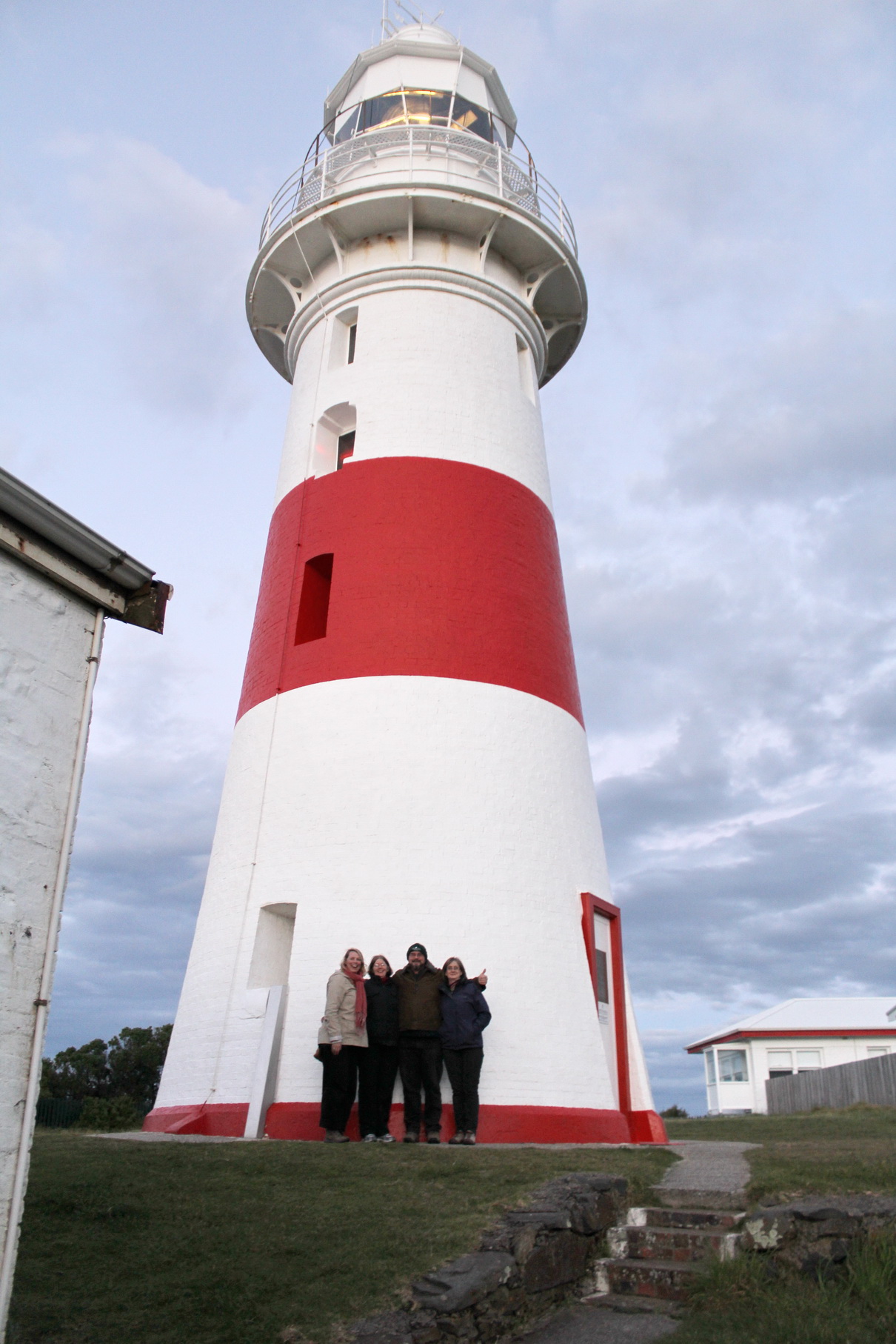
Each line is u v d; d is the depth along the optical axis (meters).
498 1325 6.03
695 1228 7.32
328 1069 10.71
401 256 18.00
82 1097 37.31
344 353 18.30
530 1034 12.84
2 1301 4.62
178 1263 6.42
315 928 13.09
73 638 5.73
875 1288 6.28
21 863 5.13
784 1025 41.19
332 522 15.94
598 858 15.36
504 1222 6.78
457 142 19.25
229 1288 6.00
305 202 19.02
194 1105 12.90
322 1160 8.86
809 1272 6.62
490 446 16.81
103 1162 8.91
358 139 19.23
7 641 5.30
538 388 20.38
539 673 15.38
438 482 16.02
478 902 13.30
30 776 5.28
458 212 17.77
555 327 20.77
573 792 15.06
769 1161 8.73
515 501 16.58
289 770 14.30
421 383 16.91
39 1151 9.61
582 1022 13.39
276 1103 12.22
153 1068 39.28
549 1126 12.37
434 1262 6.23
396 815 13.58
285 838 13.87
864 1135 13.74
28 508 5.35
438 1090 11.00
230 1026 13.06
